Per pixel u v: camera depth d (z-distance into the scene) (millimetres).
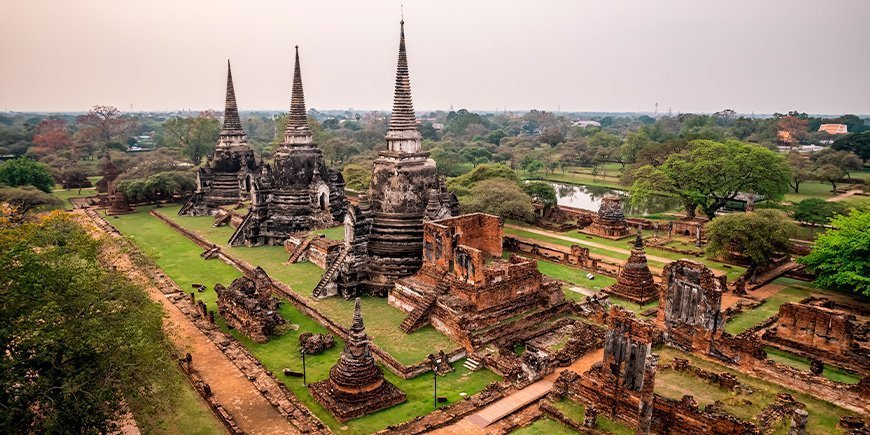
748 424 23922
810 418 26609
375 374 30625
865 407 27125
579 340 36625
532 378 32594
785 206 78438
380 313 42062
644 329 26844
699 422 25156
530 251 61750
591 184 132000
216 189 82938
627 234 70125
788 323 37531
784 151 156000
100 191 101875
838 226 48375
